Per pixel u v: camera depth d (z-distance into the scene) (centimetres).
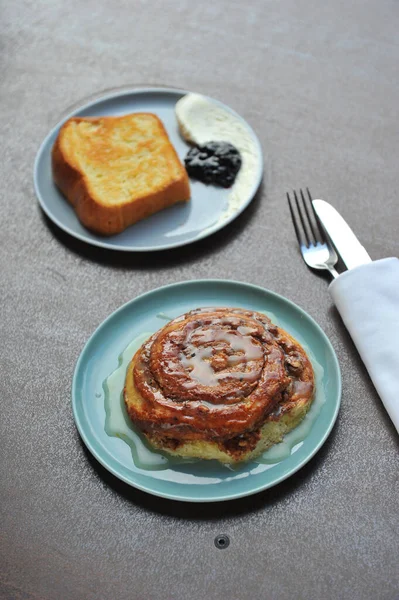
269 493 61
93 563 58
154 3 101
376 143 85
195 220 78
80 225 77
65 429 65
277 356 63
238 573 58
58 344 70
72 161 78
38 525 60
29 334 71
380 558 58
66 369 68
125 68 93
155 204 77
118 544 59
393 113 88
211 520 60
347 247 73
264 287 73
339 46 95
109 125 82
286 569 58
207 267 74
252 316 66
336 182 81
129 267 75
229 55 94
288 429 62
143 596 57
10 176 83
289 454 61
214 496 59
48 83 92
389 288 68
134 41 96
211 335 64
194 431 60
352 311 68
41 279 74
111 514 60
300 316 68
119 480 62
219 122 84
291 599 57
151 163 79
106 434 63
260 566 58
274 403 62
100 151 80
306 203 78
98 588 57
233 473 61
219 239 76
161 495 59
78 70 93
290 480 61
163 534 59
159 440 62
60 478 62
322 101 89
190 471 61
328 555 58
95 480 62
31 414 66
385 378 65
